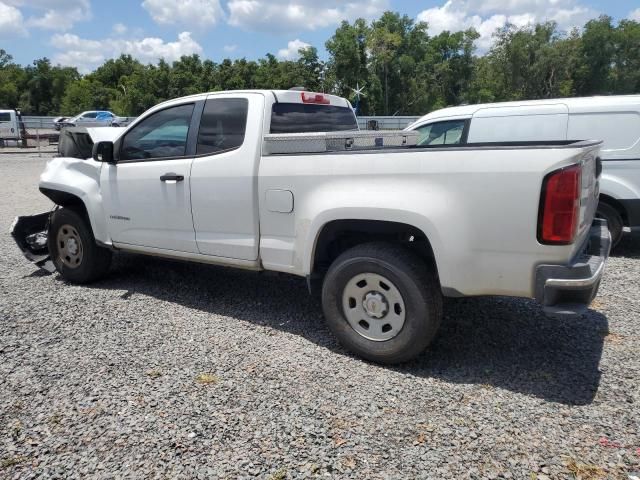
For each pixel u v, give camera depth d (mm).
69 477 2438
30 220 5836
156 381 3305
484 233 3066
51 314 4473
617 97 6410
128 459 2559
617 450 2594
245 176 3992
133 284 5367
